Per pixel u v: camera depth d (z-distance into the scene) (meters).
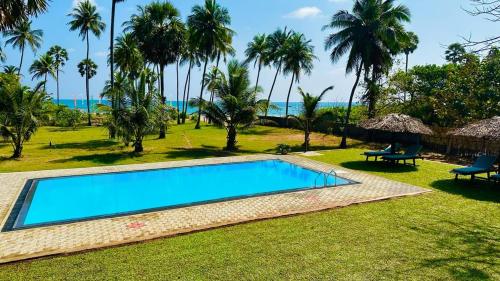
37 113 17.94
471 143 18.62
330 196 10.23
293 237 6.97
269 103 22.25
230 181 13.82
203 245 6.58
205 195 11.72
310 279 5.26
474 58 19.62
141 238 6.90
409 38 25.47
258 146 23.44
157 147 21.91
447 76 24.02
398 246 6.52
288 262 5.83
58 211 9.62
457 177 12.62
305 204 9.41
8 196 10.26
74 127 38.34
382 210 8.84
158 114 19.22
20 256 6.04
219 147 22.59
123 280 5.23
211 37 31.52
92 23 44.34
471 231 7.36
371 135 26.73
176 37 31.22
